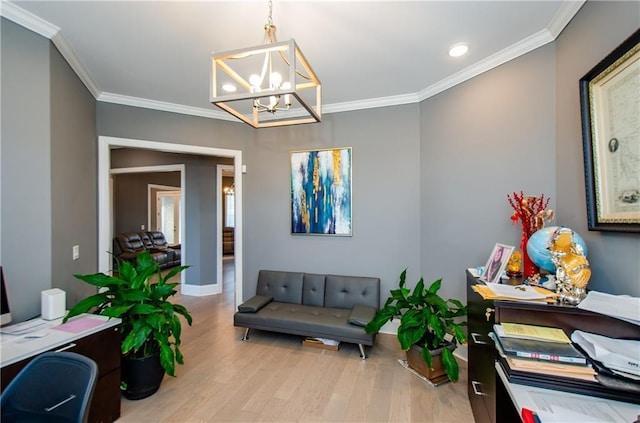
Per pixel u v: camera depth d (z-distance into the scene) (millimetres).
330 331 2801
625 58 1317
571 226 1858
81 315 2000
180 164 5156
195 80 2801
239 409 2033
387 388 2275
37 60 1977
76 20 1925
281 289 3562
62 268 2246
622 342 1182
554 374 1114
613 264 1500
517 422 1378
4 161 1846
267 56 1670
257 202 3836
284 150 3732
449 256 2814
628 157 1336
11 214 1874
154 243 7793
